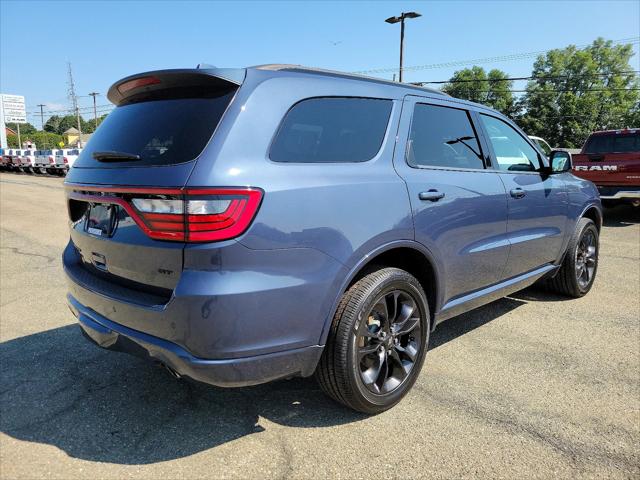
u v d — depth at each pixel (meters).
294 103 2.56
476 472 2.38
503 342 3.94
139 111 2.77
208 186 2.17
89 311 2.78
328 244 2.48
